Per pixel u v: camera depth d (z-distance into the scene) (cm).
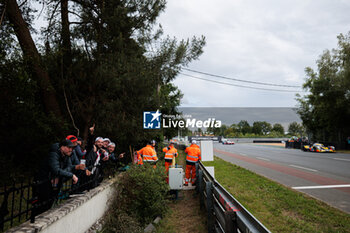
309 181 880
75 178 343
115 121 875
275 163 1476
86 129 900
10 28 746
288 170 1165
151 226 462
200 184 585
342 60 2559
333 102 2641
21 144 815
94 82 851
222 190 353
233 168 1202
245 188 749
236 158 1875
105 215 435
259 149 3183
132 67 917
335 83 2611
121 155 596
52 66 851
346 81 2419
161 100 1073
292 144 3266
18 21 855
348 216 492
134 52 995
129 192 497
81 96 934
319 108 2836
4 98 759
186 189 787
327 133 3059
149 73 991
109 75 846
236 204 273
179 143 3294
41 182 274
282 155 2067
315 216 490
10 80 732
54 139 888
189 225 483
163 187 545
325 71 2728
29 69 808
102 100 890
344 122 2678
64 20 984
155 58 1144
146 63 1094
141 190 502
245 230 214
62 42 906
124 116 902
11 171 710
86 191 395
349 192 706
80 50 914
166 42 1148
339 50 2536
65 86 881
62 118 910
